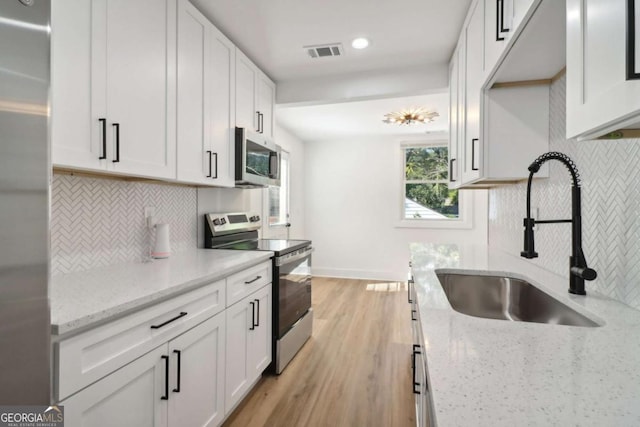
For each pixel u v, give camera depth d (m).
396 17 2.07
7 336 0.68
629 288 1.06
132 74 1.49
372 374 2.31
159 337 1.24
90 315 0.94
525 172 1.65
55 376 0.87
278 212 4.80
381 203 5.35
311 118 4.31
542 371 0.62
